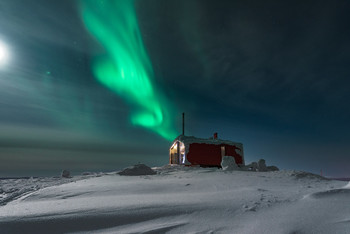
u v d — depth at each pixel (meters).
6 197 6.10
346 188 4.89
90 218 3.36
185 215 3.56
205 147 20.84
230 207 3.89
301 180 8.85
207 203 4.13
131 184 7.07
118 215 3.47
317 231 2.87
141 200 4.44
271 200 4.35
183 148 20.86
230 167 14.25
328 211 3.60
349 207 3.77
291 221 3.20
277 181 8.16
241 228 3.04
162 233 2.97
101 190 5.99
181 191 5.91
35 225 3.14
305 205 3.97
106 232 3.01
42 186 8.23
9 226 3.08
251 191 5.37
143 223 3.30
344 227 2.95
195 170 13.43
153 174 12.49
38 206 4.06
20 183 10.02
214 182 7.54
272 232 2.86
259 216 3.46
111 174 12.37
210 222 3.29
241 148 21.86
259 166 16.12
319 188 6.20
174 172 12.89
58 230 3.07
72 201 4.54
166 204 4.04
